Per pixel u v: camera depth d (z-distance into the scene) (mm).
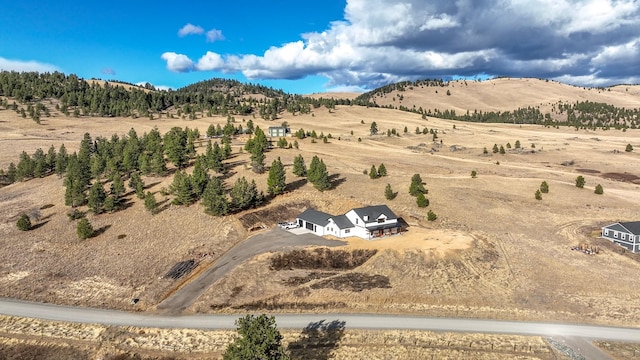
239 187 80688
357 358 43031
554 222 81438
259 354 34125
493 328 48156
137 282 58781
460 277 58969
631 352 43844
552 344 45156
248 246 68312
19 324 48594
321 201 86625
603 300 53969
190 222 76812
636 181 117125
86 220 71750
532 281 58594
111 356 43375
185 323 49250
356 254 64688
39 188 95938
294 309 52344
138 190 86250
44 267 62531
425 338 46156
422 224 77938
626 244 70188
